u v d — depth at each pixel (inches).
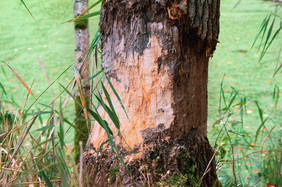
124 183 100.1
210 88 216.1
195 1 97.6
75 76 105.8
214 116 177.3
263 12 342.0
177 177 99.7
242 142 147.4
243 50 275.0
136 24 99.0
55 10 238.5
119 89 102.0
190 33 99.5
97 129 104.7
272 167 123.0
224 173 131.9
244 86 217.8
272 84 218.2
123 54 100.6
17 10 376.2
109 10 100.7
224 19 339.0
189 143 102.1
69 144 147.3
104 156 102.2
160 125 100.9
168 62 99.3
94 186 101.2
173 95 100.2
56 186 105.0
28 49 288.0
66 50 286.7
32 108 190.4
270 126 166.2
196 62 101.6
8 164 104.0
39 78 237.8
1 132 117.6
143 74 100.0
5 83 229.9
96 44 108.7
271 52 265.7
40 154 110.5
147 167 99.9
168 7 97.3
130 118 101.4
